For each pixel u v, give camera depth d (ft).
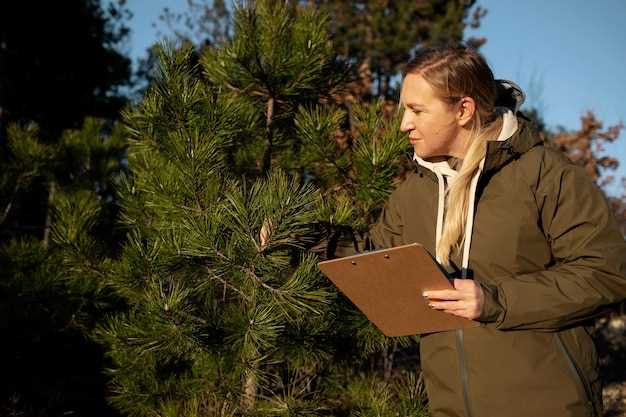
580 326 4.72
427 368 5.16
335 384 8.29
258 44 8.15
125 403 8.04
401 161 8.05
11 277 10.18
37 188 14.19
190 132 7.14
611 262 4.44
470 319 4.54
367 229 7.45
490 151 4.73
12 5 26.61
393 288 4.71
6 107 26.22
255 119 8.30
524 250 4.76
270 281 6.54
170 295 6.88
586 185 4.66
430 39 32.76
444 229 5.01
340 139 9.30
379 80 31.76
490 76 5.06
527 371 4.57
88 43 28.91
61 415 10.74
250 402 7.59
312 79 8.38
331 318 7.36
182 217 7.02
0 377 10.75
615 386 17.57
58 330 10.23
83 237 8.89
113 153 14.39
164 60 7.54
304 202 6.02
